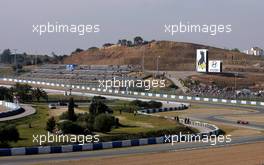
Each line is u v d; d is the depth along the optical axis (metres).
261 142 81.31
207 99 180.38
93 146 71.12
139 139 77.44
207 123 112.38
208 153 67.94
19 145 69.19
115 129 91.25
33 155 64.56
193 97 183.12
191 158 63.69
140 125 99.31
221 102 176.38
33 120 104.31
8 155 64.12
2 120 99.94
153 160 61.56
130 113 123.88
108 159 61.56
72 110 97.62
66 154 65.81
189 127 100.06
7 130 72.25
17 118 104.88
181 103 167.75
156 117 115.88
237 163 60.91
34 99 155.00
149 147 74.44
